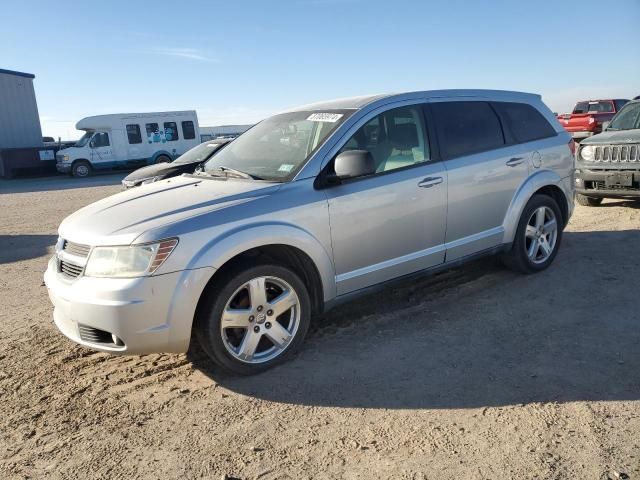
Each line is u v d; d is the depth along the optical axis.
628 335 4.02
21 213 13.23
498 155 5.04
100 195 16.62
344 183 4.06
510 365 3.68
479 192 4.86
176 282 3.32
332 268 4.02
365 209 4.11
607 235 6.98
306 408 3.29
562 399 3.22
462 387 3.43
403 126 4.52
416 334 4.26
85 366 3.99
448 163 4.67
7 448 3.01
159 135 25.92
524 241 5.34
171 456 2.88
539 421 3.01
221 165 4.64
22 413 3.36
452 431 2.97
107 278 3.30
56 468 2.82
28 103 29.33
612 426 2.92
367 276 4.22
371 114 4.33
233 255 3.50
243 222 3.58
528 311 4.59
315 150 4.05
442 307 4.79
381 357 3.90
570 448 2.76
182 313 3.36
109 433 3.12
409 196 4.35
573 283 5.20
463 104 5.00
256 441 2.98
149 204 3.77
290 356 3.94
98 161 24.88
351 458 2.79
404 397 3.36
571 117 22.42
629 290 4.93
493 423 3.02
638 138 7.64
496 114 5.22
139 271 3.26
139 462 2.84
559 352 3.82
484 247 5.02
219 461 2.82
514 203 5.18
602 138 8.17
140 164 25.78
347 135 4.16
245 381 3.67
